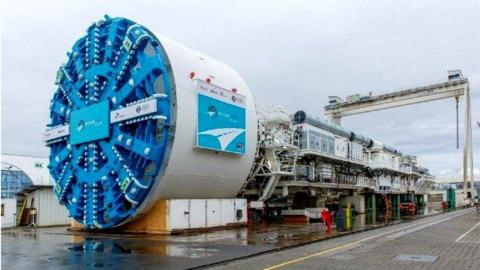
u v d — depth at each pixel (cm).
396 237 2100
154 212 2297
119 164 2341
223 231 2364
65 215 3353
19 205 3219
